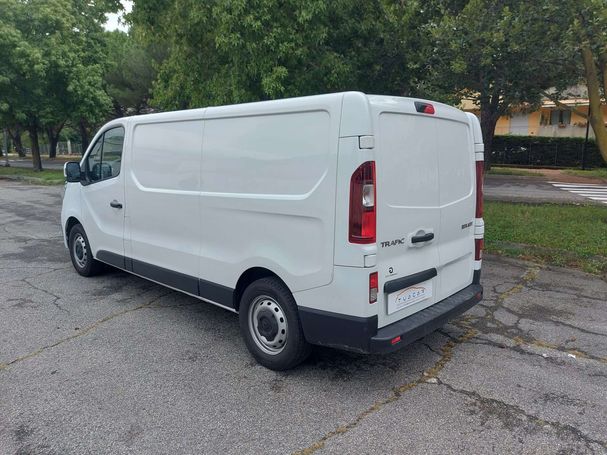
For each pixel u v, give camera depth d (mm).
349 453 2746
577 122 30094
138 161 4883
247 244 3795
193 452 2764
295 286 3459
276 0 7934
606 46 6754
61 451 2771
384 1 9695
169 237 4594
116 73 27766
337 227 3158
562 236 7617
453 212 3924
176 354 4039
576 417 3100
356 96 3051
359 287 3125
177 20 9383
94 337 4375
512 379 3602
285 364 3650
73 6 23203
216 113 3951
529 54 7809
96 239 5742
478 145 4246
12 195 15844
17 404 3258
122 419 3086
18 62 19719
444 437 2891
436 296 3818
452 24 7656
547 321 4711
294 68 8742
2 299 5406
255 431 2959
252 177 3695
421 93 10609
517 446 2807
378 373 3711
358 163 3037
